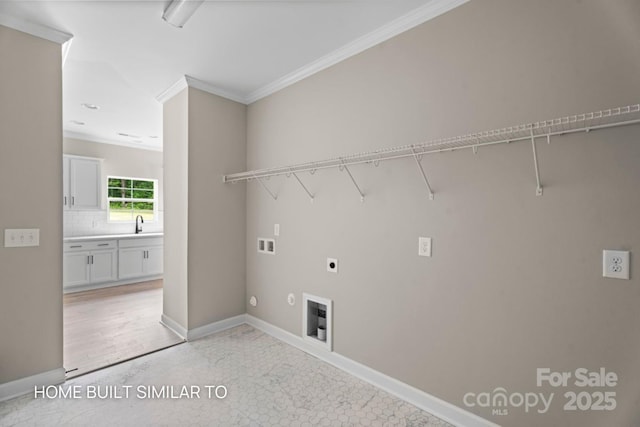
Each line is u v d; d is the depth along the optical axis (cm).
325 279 238
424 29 180
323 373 220
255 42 215
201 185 281
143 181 562
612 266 124
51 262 202
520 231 146
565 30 134
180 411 177
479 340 160
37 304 196
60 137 205
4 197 185
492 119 155
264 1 172
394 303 195
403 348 191
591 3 128
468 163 163
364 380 211
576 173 131
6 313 186
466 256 164
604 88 125
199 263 281
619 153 122
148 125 426
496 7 153
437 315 175
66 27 198
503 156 151
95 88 300
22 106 190
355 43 214
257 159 303
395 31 193
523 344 146
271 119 287
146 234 521
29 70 193
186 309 275
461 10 165
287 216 271
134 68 254
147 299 398
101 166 495
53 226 202
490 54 155
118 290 442
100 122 413
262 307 299
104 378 210
